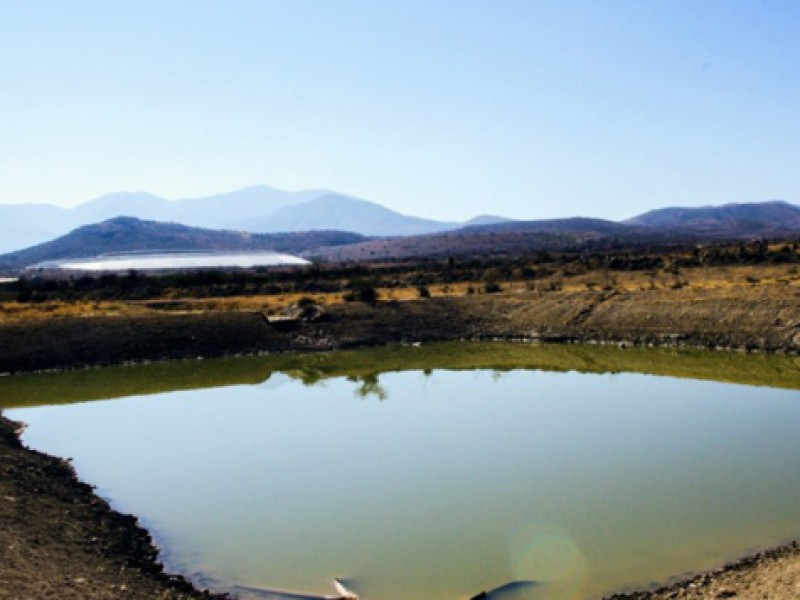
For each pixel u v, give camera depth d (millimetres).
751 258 110875
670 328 73312
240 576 23422
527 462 35125
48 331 70438
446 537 26062
